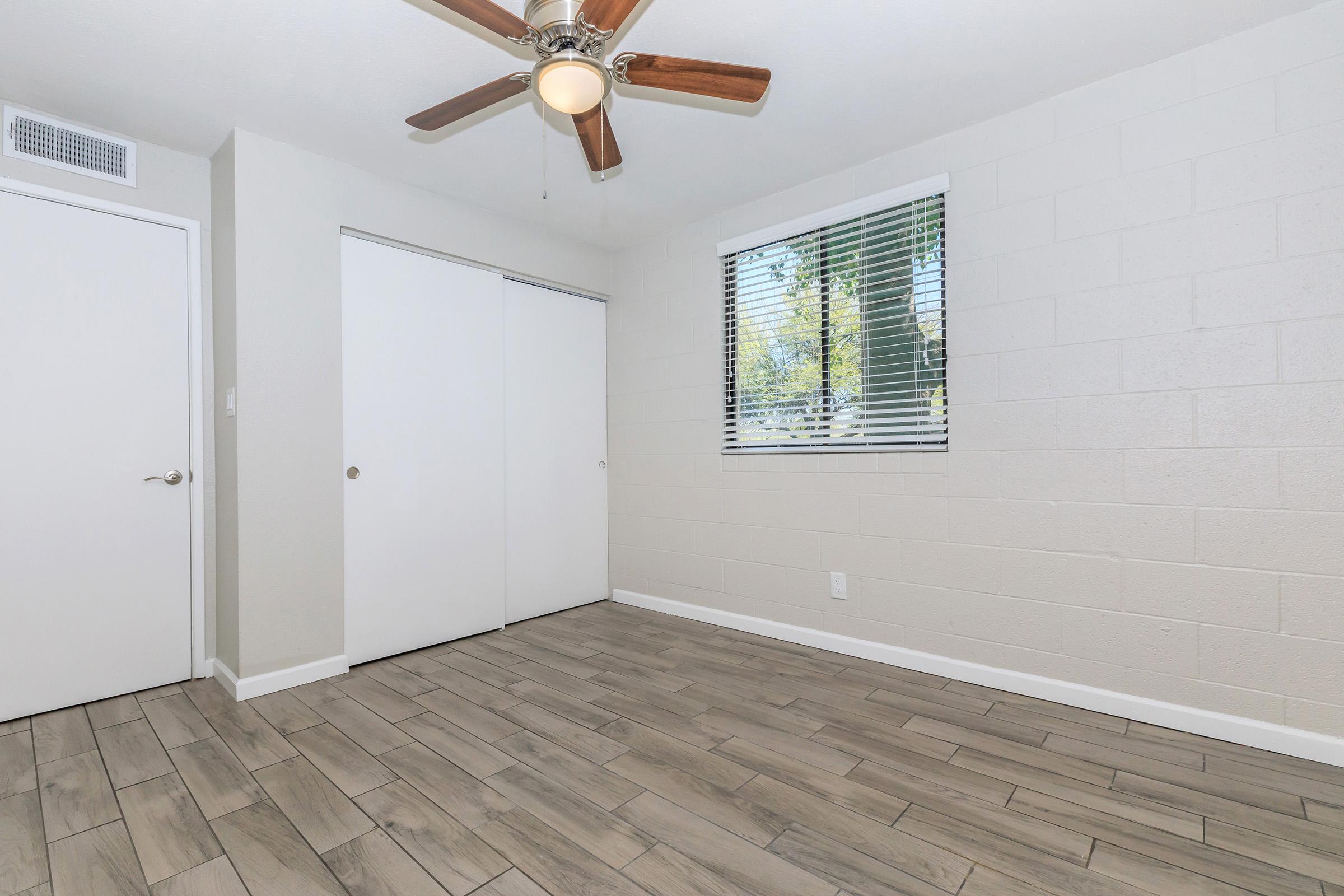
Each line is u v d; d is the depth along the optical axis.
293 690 2.57
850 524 2.96
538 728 2.21
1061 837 1.56
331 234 2.76
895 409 2.83
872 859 1.49
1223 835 1.57
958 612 2.63
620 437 4.02
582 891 1.39
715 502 3.50
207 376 2.72
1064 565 2.37
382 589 2.94
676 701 2.44
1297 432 1.95
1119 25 1.98
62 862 1.49
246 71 2.13
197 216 2.70
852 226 2.96
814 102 2.38
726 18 1.91
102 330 2.47
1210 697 2.09
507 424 3.52
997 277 2.52
